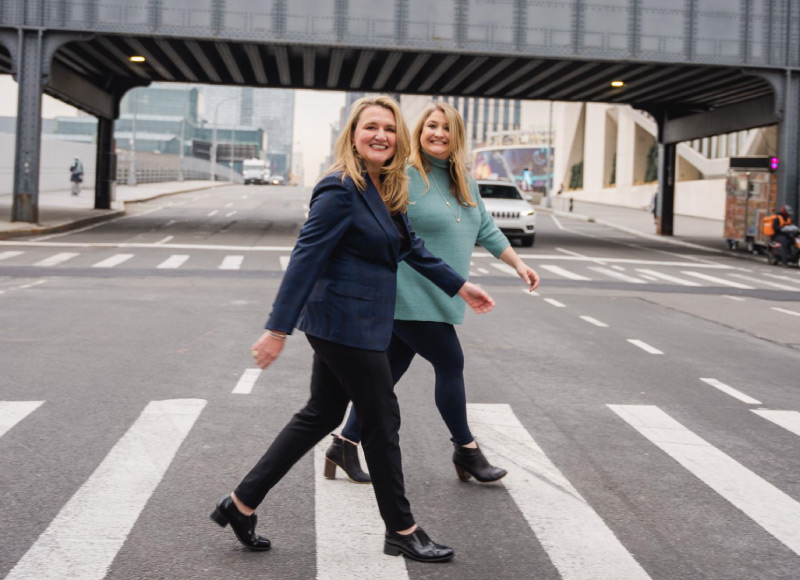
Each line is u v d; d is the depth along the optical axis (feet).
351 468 15.89
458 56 88.43
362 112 12.25
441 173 15.61
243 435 19.02
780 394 25.14
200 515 14.11
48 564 11.99
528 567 12.30
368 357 12.03
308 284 11.71
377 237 11.99
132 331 32.55
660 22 86.74
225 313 37.96
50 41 82.53
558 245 93.30
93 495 14.90
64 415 20.31
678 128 115.24
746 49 87.81
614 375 27.25
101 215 102.12
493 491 15.76
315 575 11.85
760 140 159.63
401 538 12.37
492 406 22.52
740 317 42.78
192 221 104.68
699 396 24.53
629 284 57.62
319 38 83.51
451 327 15.42
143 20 82.28
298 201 159.84
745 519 14.57
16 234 77.25
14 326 32.89
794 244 76.64
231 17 82.79
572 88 108.88
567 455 18.25
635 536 13.65
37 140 83.25
